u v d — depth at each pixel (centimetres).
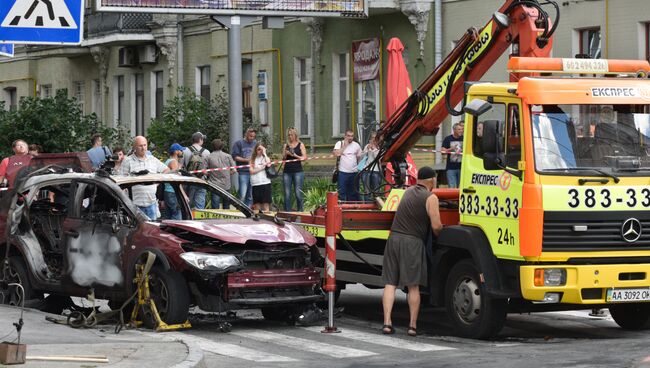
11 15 1573
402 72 2883
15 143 3155
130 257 1925
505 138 1770
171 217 2341
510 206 1748
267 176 3403
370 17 4541
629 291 1764
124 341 1692
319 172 4784
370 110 4597
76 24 1595
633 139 1781
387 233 1991
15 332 1744
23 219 2127
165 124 4697
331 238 1930
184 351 1596
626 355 1584
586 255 1742
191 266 1838
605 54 3616
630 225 1759
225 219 2008
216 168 3294
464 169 1848
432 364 1563
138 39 5875
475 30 2020
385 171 2325
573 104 1756
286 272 1903
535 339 1833
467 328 1828
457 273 1845
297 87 5062
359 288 2603
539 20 1909
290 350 1725
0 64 7300
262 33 5253
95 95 6594
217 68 5481
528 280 1723
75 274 2012
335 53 4791
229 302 1861
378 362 1602
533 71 1816
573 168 1741
